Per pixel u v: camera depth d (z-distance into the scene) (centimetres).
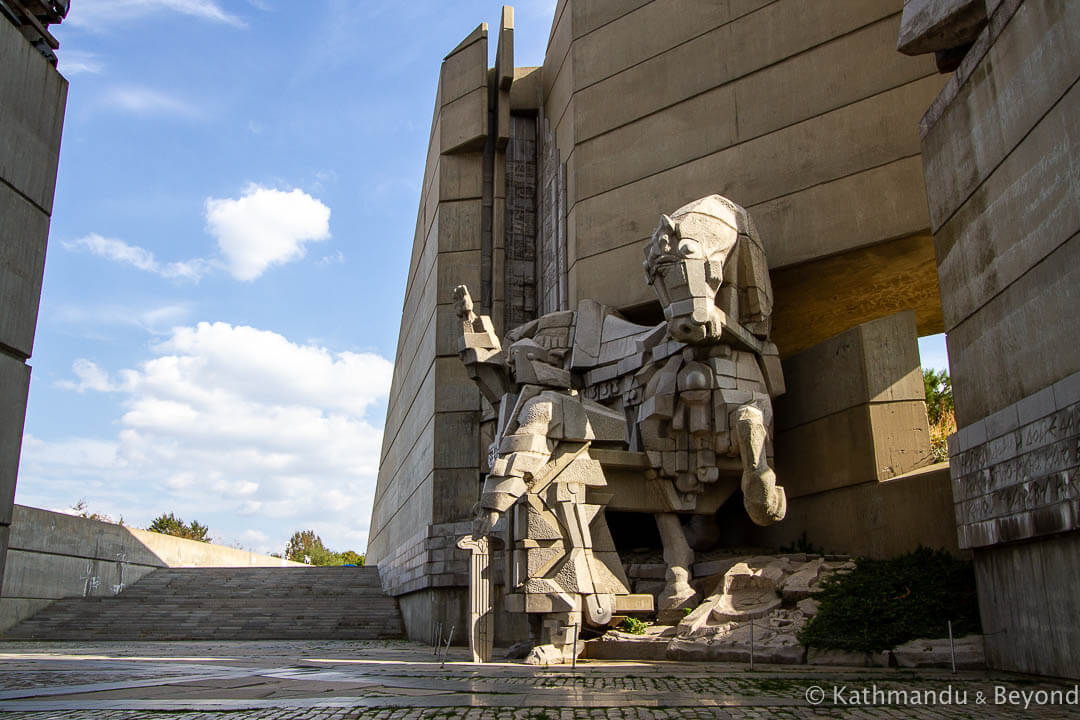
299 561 7875
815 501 1578
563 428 1291
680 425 1391
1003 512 944
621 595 1300
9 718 607
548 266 2195
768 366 1473
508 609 1284
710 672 980
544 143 2342
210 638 2305
